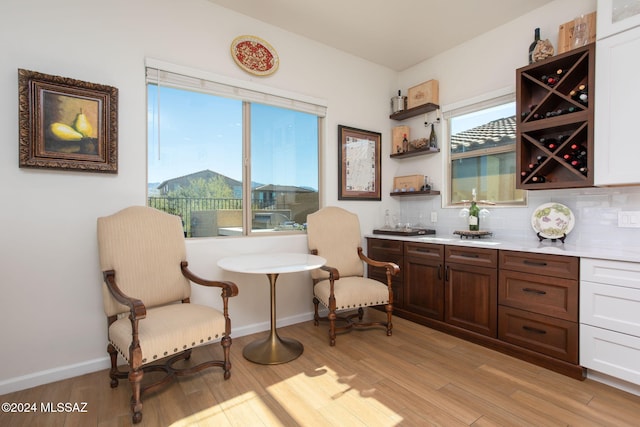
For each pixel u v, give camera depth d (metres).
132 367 1.54
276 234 2.96
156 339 1.61
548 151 2.33
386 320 3.07
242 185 2.77
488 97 2.94
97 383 1.94
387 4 2.56
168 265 2.10
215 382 1.95
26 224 1.89
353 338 2.62
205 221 2.60
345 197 3.37
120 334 1.67
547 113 2.34
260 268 2.02
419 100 3.47
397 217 3.81
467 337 2.57
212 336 1.86
